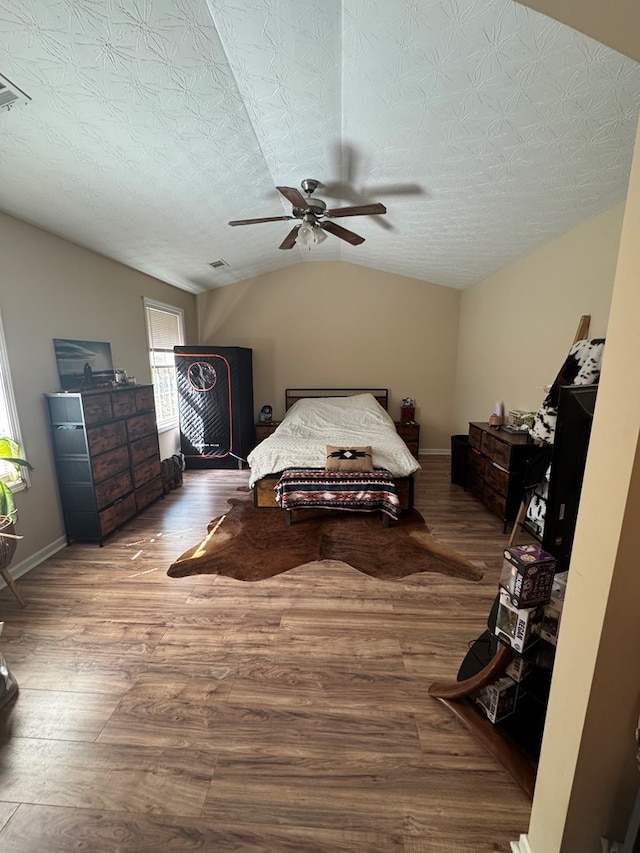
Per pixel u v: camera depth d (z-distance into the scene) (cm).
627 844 81
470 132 195
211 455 500
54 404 264
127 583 235
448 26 137
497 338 404
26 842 109
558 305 295
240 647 181
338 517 330
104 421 287
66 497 278
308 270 526
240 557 265
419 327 530
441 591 225
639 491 70
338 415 455
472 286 479
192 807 117
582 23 70
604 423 75
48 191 224
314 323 538
